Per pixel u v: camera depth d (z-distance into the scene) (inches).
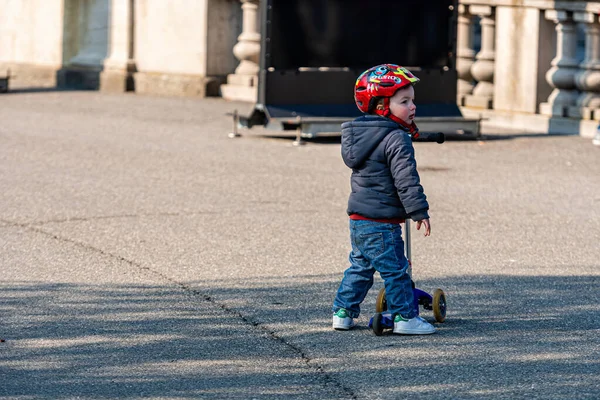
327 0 1457.9
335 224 906.1
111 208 960.3
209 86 1998.0
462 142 1434.5
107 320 617.6
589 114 1507.1
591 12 1476.4
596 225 916.0
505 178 1152.8
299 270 745.6
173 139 1423.5
